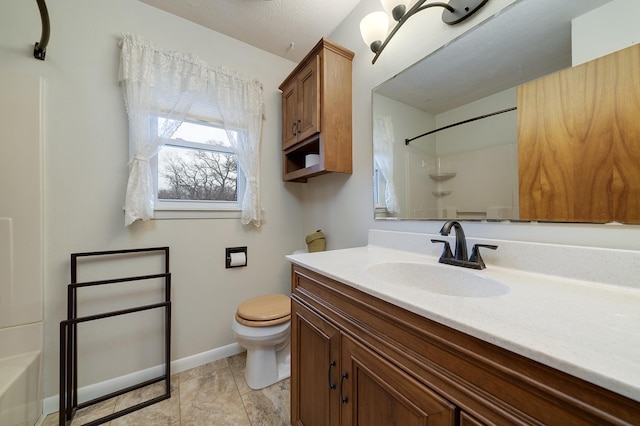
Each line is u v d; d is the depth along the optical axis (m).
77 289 1.29
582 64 0.70
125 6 1.41
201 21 1.60
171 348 1.54
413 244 1.14
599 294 0.60
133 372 1.43
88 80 1.31
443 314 0.49
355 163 1.51
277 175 1.97
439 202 1.07
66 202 1.26
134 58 1.38
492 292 0.74
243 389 1.39
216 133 1.75
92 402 1.24
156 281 1.50
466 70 0.97
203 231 1.66
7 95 1.12
